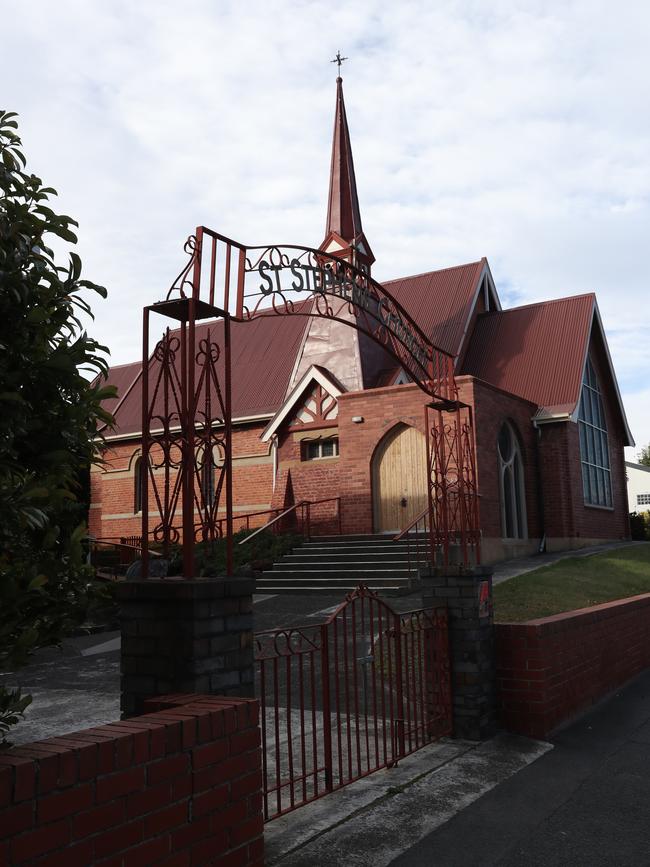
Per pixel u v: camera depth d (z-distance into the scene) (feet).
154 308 16.63
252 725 12.78
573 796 18.89
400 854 15.43
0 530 9.13
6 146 10.91
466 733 23.93
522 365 81.35
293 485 73.46
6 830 8.59
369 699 28.12
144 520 15.60
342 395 69.56
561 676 26.55
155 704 12.83
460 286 89.51
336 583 54.39
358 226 83.35
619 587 51.39
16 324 10.05
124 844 10.11
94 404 10.93
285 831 16.47
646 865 15.06
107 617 46.24
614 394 92.32
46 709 28.60
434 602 24.82
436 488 26.89
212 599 14.34
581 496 77.71
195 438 16.21
